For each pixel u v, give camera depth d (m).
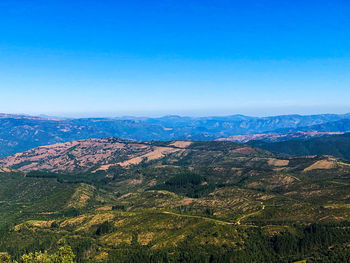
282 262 173.38
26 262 163.75
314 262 164.25
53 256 168.88
